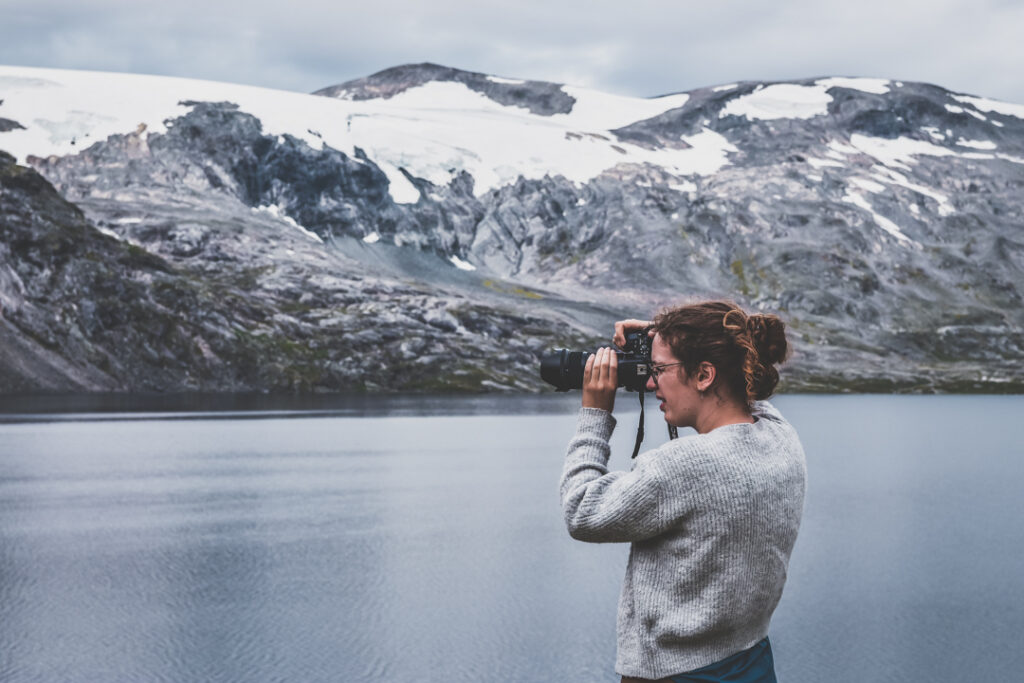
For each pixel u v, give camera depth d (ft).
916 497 133.49
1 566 79.00
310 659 54.70
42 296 516.73
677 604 12.60
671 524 12.44
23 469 159.84
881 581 78.18
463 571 79.46
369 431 270.46
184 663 53.52
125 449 200.23
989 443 252.83
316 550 88.02
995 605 70.44
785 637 62.44
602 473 13.33
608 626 62.90
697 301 13.79
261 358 592.19
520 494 131.95
